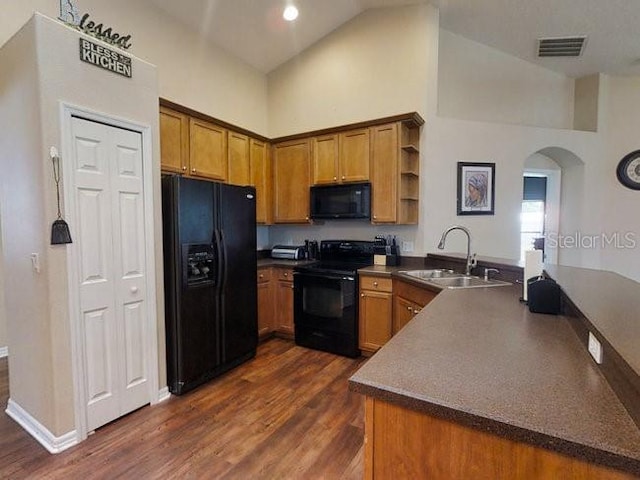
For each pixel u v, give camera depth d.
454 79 4.10
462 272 2.99
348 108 3.92
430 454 0.88
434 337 1.32
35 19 1.83
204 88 3.71
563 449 0.71
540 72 4.47
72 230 1.97
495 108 4.29
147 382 2.41
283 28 3.82
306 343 3.56
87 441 2.02
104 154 2.13
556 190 4.71
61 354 1.94
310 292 3.52
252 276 3.24
